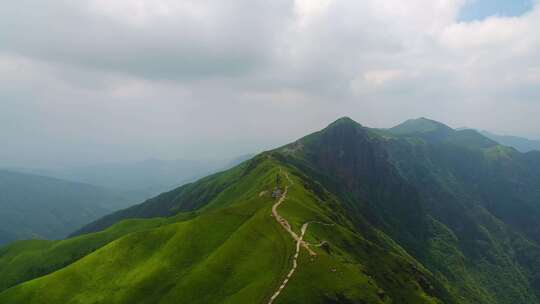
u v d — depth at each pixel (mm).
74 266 163625
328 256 134625
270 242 144375
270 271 127500
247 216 176000
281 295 114938
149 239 173000
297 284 119438
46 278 159625
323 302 115438
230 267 134625
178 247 159875
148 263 157750
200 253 156500
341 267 130375
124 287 148000
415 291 181875
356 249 178375
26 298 151750
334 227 183625
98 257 165625
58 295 150625
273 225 156750
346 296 118875
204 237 163375
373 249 197250
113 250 168125
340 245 167875
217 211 179250
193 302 124562
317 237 155750
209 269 134750
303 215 178250
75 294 150625
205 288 128375
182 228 170250
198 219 173125
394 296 161375
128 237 174500
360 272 135500
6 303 152625
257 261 134375
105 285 152250
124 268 159625
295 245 140500
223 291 125312
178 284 134875
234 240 146625
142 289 143750
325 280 122500
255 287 120500
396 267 197250
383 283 165375
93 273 158625
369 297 120750
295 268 126438
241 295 118625
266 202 191000
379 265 181125
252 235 148875
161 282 145625
